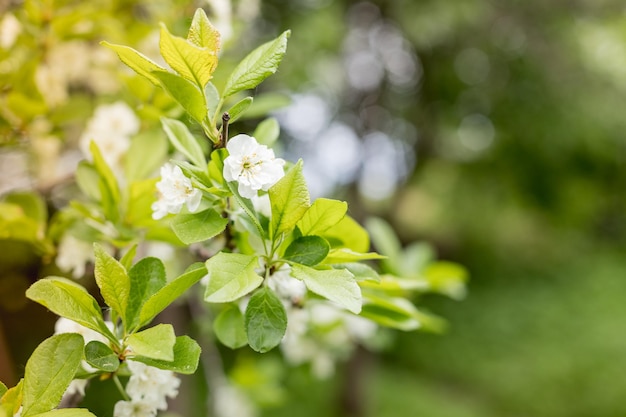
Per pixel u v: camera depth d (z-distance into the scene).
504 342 2.79
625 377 2.32
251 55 0.39
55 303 0.38
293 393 2.23
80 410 0.36
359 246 0.44
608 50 2.04
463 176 2.38
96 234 0.50
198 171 0.39
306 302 0.49
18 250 0.76
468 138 2.26
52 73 0.63
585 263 3.24
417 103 2.29
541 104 2.08
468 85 2.18
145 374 0.41
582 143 2.08
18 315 1.01
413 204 2.80
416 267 0.68
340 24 1.78
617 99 2.10
